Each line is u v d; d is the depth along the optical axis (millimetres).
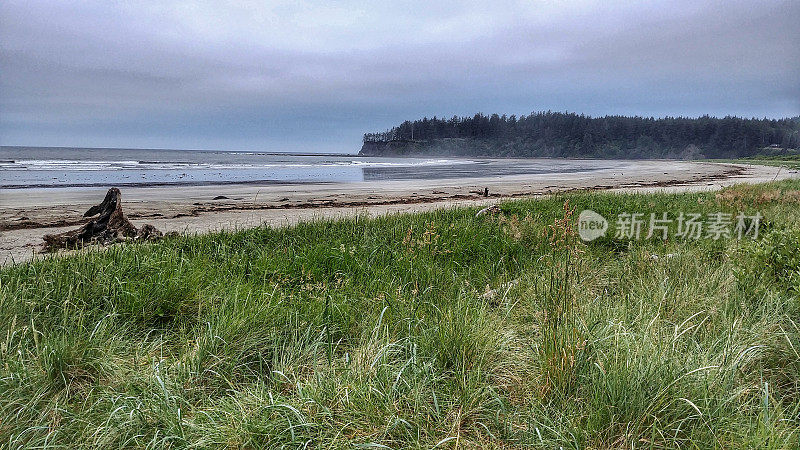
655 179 36875
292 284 4883
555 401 2701
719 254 6203
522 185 29547
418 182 32219
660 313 3807
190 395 2824
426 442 2447
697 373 2672
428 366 2953
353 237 7227
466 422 2650
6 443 2295
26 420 2502
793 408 2623
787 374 2961
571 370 2742
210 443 2342
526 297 4520
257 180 32688
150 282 4273
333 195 21031
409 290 4590
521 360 3242
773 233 4453
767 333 3289
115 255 5266
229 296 4066
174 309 4004
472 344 3256
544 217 9414
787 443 2182
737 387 2711
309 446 2381
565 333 2926
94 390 2848
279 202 17547
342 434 2443
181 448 2320
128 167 51281
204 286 4523
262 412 2521
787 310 3607
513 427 2580
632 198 13781
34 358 3014
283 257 5637
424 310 4004
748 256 4559
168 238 7422
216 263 5410
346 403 2627
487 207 11008
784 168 59031
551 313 3191
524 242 6832
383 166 69188
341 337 3740
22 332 3342
